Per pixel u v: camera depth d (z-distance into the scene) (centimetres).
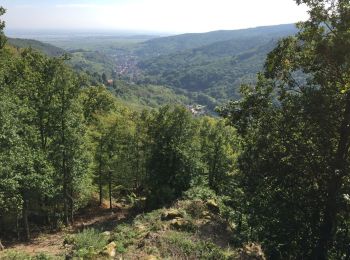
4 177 2286
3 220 2991
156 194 3186
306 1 1478
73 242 1898
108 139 3722
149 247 1437
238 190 2117
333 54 1402
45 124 3053
